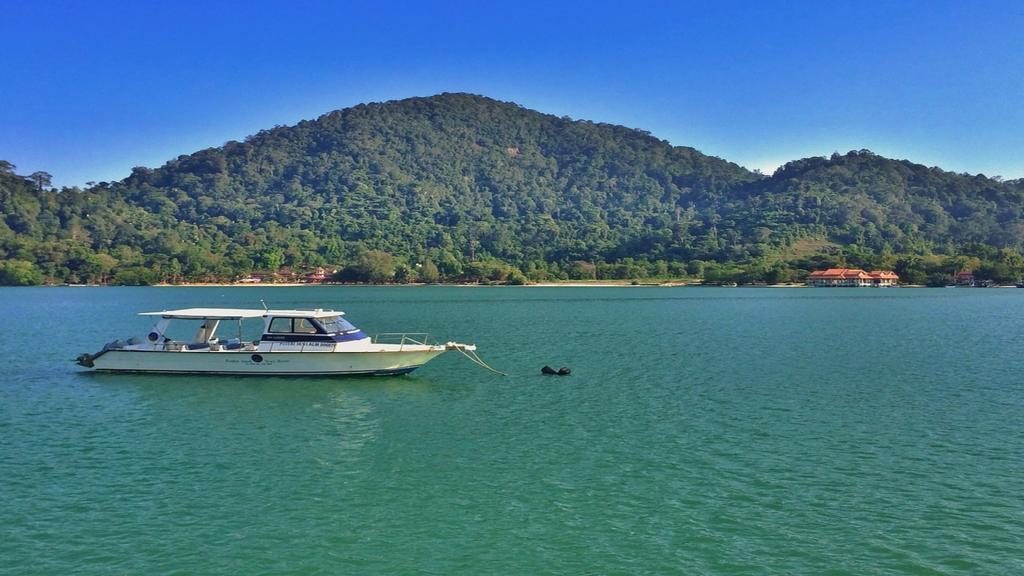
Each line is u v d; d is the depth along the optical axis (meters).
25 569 22.27
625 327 98.00
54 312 131.00
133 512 26.39
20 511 26.44
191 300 185.62
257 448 34.31
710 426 38.12
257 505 27.08
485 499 27.62
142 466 31.52
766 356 65.38
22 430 37.50
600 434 36.59
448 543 24.02
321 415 40.94
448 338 83.00
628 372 55.84
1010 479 29.55
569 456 32.84
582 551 23.42
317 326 51.81
